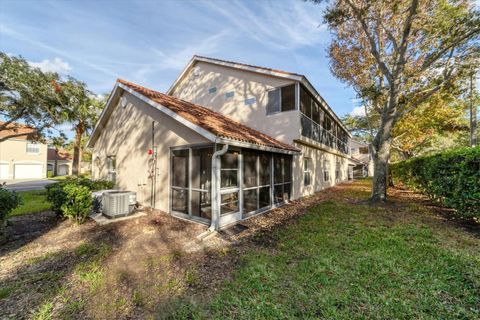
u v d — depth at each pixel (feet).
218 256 13.19
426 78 30.19
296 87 30.94
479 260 11.30
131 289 9.82
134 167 27.43
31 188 49.55
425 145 73.15
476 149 16.81
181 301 8.92
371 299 8.47
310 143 35.86
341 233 16.60
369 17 25.86
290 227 18.58
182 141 21.53
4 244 14.93
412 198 32.19
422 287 9.13
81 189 19.21
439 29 25.21
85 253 13.56
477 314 7.57
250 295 9.12
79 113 55.26
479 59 24.84
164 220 20.52
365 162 117.80
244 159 22.18
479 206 16.46
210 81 40.65
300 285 9.70
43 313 8.19
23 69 47.65
